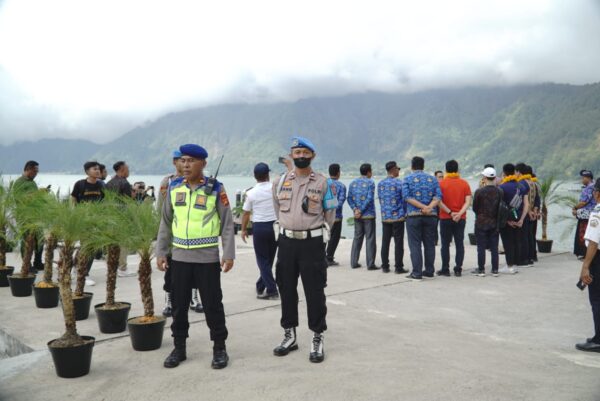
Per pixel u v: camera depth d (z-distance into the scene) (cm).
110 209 489
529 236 910
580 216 930
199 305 559
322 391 338
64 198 530
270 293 621
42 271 830
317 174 422
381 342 446
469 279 760
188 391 343
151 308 443
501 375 365
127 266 884
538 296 640
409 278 764
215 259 397
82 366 370
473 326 501
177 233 398
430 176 748
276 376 367
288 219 411
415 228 752
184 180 412
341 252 1110
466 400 322
